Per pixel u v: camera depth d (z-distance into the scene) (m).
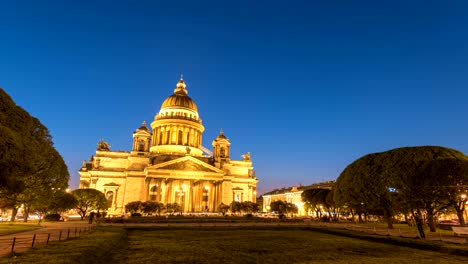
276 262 18.88
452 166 36.50
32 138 29.89
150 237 31.77
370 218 84.56
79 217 81.62
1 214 83.50
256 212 94.50
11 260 13.66
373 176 46.41
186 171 98.88
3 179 23.66
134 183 98.62
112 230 33.84
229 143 120.12
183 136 115.75
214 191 102.12
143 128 109.69
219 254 21.08
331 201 69.69
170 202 97.12
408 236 34.50
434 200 39.09
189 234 35.62
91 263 15.73
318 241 30.12
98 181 99.75
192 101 128.25
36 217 87.56
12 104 27.59
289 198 156.00
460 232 33.34
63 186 43.25
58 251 16.33
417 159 42.47
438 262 19.41
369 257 21.12
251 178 115.62
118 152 106.50
